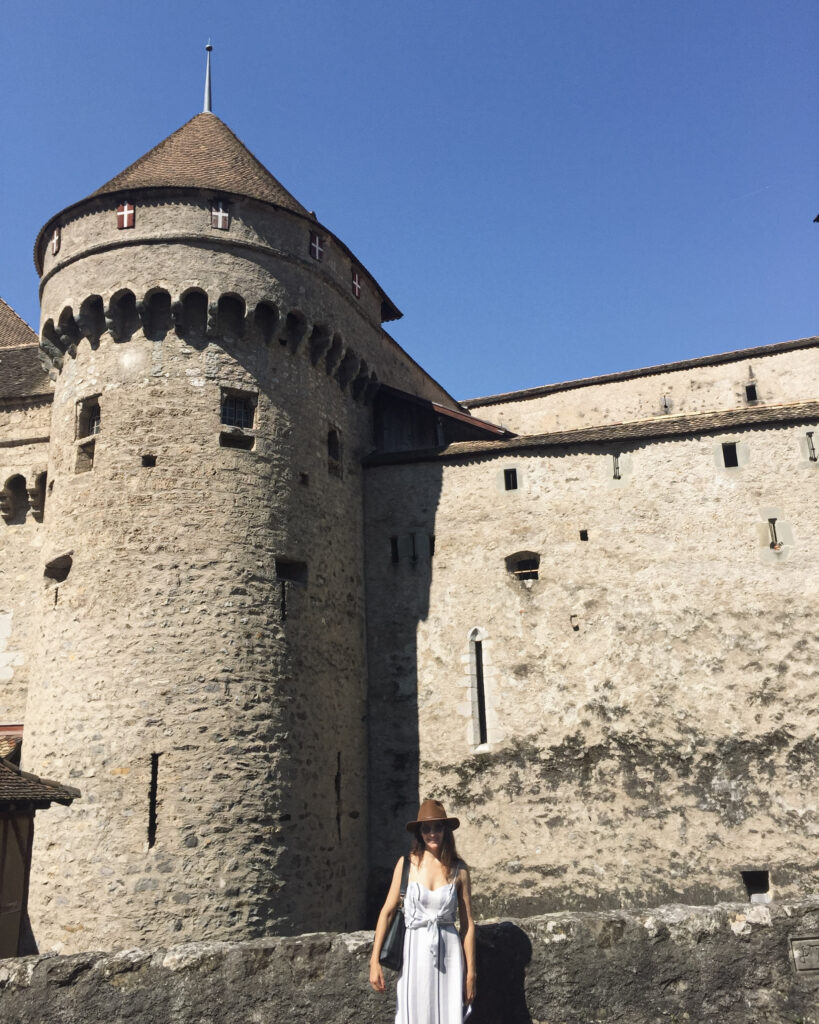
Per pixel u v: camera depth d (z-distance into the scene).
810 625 20.84
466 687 22.34
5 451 25.45
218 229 21.33
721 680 20.88
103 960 8.18
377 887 21.30
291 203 23.53
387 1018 7.74
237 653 18.88
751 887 19.58
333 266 23.81
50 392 25.22
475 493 23.86
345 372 24.36
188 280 20.72
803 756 19.98
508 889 20.55
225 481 20.00
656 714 20.95
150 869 17.02
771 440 22.41
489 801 21.31
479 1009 7.78
